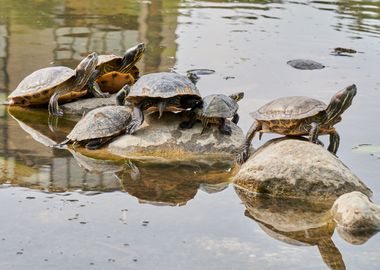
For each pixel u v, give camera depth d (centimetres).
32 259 674
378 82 1503
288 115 934
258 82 1470
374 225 777
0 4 2381
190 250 707
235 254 701
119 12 2347
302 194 874
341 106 922
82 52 1738
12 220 765
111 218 784
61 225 757
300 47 1847
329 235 757
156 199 853
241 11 2442
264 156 911
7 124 1175
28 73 1552
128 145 1034
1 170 933
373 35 2025
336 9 2525
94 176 928
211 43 1873
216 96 1041
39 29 1961
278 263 682
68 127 1174
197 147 1034
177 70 1569
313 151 897
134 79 1422
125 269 659
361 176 941
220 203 848
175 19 2242
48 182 895
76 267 660
